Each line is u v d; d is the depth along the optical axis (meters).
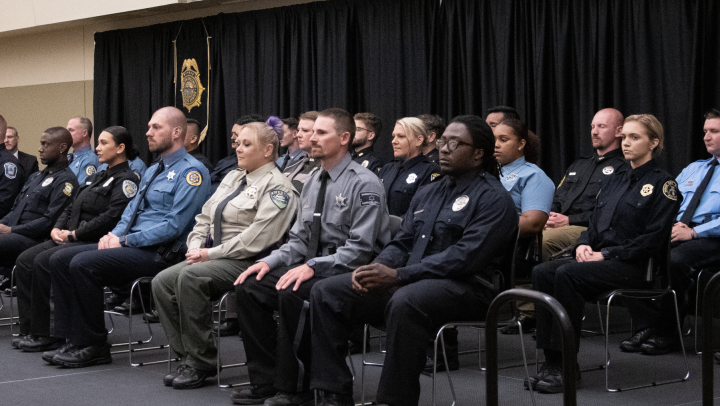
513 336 4.35
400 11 6.30
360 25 6.59
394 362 2.52
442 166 2.84
